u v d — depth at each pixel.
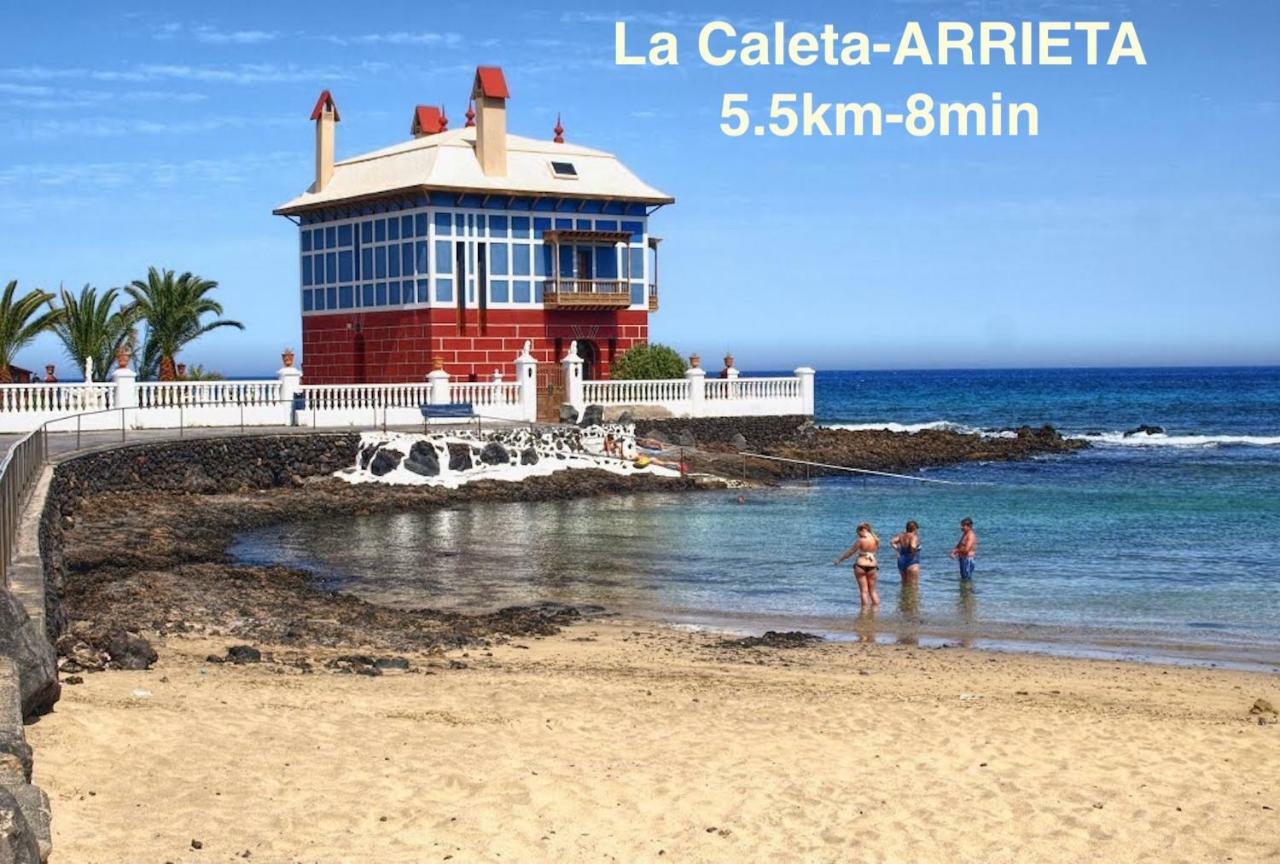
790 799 12.30
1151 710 16.97
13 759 9.57
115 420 44.44
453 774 12.48
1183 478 53.31
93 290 61.97
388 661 18.69
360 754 13.03
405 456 43.94
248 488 41.88
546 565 30.80
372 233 59.06
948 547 33.94
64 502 31.00
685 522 38.53
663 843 11.09
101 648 17.78
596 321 59.94
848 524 38.03
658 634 23.05
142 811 10.88
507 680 17.80
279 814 11.09
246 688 15.90
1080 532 36.62
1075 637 23.08
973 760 13.86
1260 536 35.72
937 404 135.75
